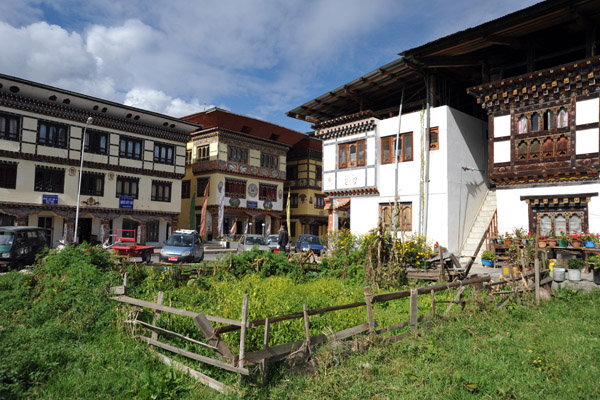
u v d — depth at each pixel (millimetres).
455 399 4789
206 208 39969
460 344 6562
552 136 16344
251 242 23719
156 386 5098
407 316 8594
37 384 5234
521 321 8172
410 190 21000
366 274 12078
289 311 7617
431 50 18516
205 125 42094
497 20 16125
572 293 10359
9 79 26750
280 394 4930
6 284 9812
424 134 20578
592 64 14938
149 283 10250
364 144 23156
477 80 22031
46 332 6969
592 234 14750
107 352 6332
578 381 5109
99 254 10336
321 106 25641
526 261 13336
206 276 12500
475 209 21562
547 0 14734
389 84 23031
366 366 5637
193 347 6398
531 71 17922
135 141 34625
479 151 22406
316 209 49594
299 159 49906
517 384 5090
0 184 27250
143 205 34875
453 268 13242
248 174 43250
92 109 31484
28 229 18125
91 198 31578
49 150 29422
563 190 16141
